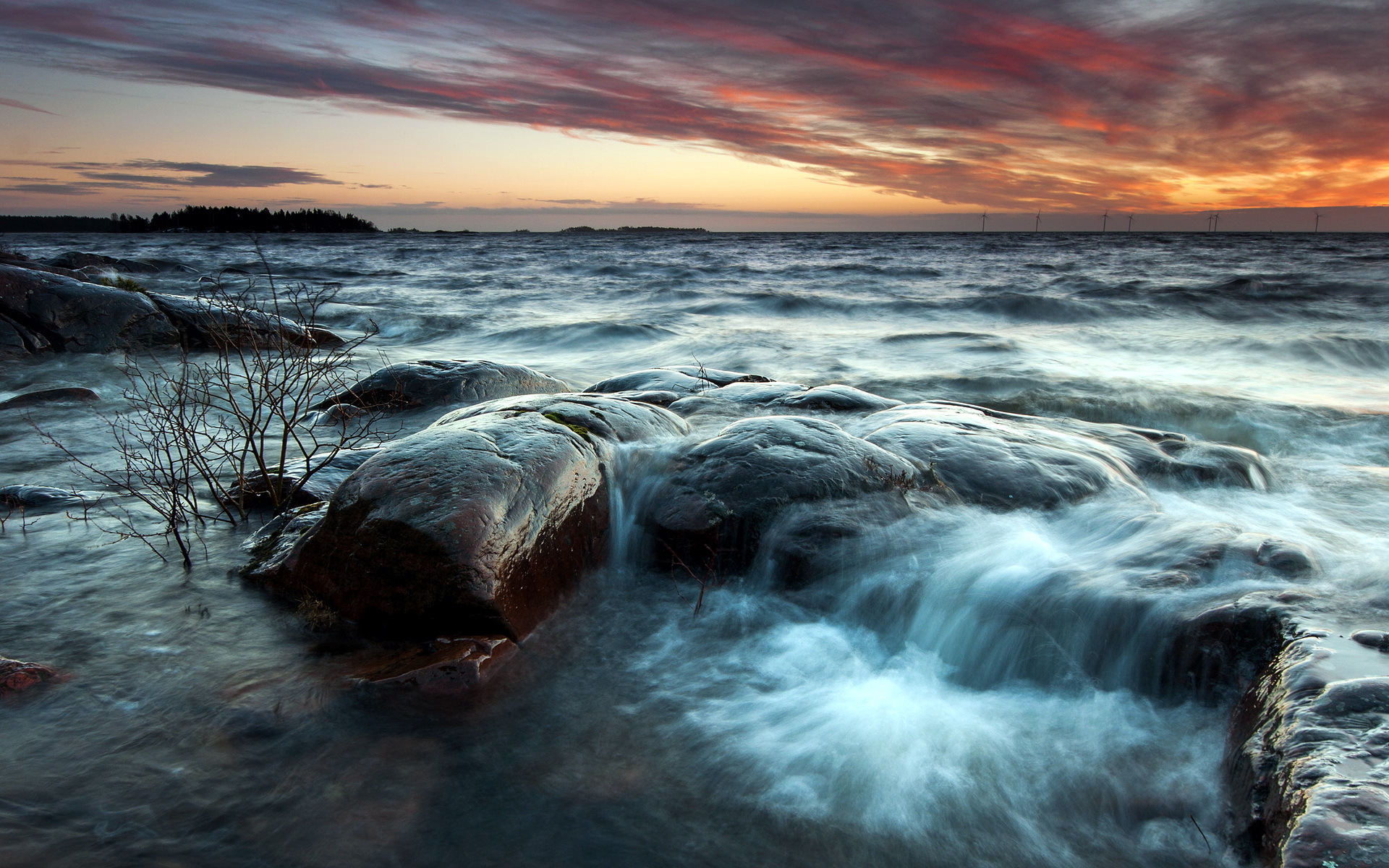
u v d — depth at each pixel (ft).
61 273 42.57
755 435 16.34
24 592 13.48
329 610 12.67
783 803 9.29
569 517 14.01
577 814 8.98
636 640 12.96
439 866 8.14
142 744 9.64
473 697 10.91
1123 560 13.43
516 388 30.14
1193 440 21.52
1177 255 186.50
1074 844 8.71
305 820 8.63
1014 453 17.33
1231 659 10.74
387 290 91.09
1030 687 12.05
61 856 7.89
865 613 13.64
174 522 15.64
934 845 8.69
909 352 47.52
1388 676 8.57
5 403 27.71
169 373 34.32
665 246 316.81
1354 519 17.66
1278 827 7.36
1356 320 60.34
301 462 20.18
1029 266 137.49
